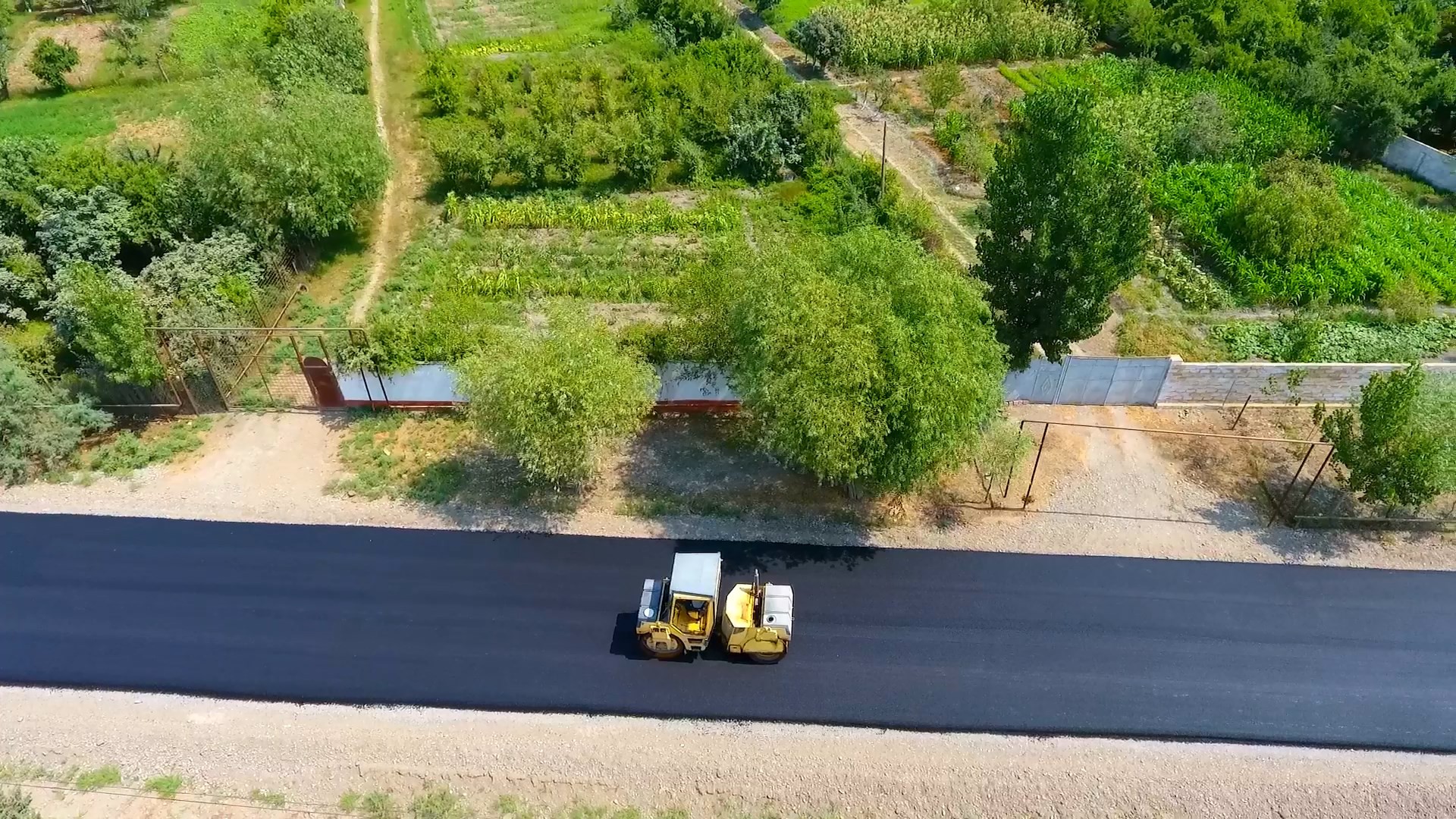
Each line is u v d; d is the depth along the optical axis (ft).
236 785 77.87
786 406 88.89
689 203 162.20
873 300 92.02
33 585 94.63
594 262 144.97
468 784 78.02
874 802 77.00
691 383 114.73
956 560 97.76
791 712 82.64
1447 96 175.22
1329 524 102.83
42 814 75.51
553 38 221.05
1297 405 119.34
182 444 112.78
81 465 109.81
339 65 190.39
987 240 109.91
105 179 134.62
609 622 90.68
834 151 171.53
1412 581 96.12
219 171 133.80
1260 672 86.63
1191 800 76.95
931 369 88.89
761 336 92.17
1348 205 159.53
